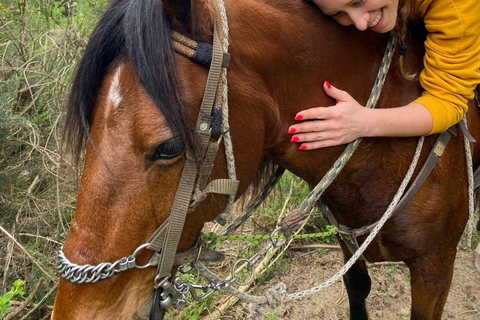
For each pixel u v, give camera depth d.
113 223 1.09
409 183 1.56
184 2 1.08
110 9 1.13
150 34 1.04
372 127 1.38
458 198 1.66
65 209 2.71
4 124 2.49
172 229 1.13
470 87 1.44
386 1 1.26
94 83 1.10
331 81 1.41
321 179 1.49
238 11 1.26
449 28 1.36
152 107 1.05
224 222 1.31
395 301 2.70
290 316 2.56
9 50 3.04
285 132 1.38
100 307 1.13
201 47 1.11
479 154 1.84
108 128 1.07
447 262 1.75
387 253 1.74
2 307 1.57
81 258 1.09
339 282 2.77
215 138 1.16
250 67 1.25
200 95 1.11
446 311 2.66
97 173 1.08
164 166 1.09
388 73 1.50
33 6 3.52
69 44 3.03
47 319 2.28
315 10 1.39
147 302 1.21
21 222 2.61
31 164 2.76
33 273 2.35
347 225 1.70
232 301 2.50
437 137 1.54
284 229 1.41
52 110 2.80
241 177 1.28
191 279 2.49
